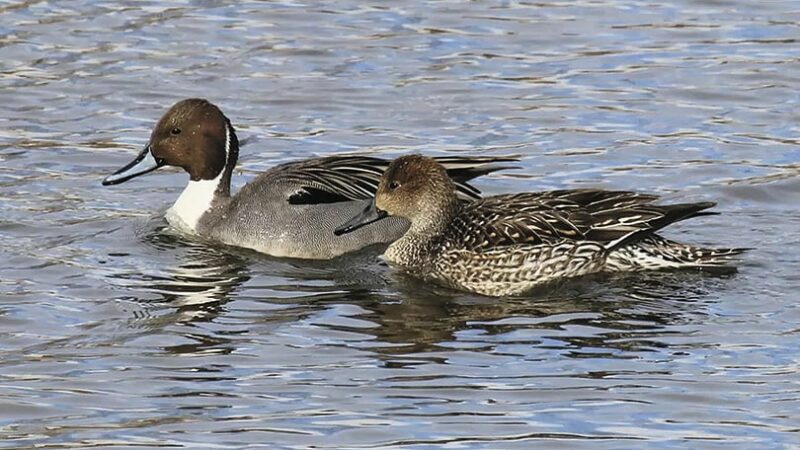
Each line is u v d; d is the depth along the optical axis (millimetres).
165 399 13039
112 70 20984
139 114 19969
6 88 20422
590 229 15672
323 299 15242
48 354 13852
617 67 21391
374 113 20078
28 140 19234
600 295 15234
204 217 17109
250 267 16234
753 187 18000
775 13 23000
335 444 12297
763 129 19688
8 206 17500
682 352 13859
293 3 23250
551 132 19609
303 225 16734
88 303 15016
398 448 12234
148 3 23125
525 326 14484
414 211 16188
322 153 19047
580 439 12383
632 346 13992
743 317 14609
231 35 22109
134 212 17625
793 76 21000
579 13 23031
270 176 17172
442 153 19000
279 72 21094
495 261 15625
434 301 15234
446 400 13008
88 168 18672
